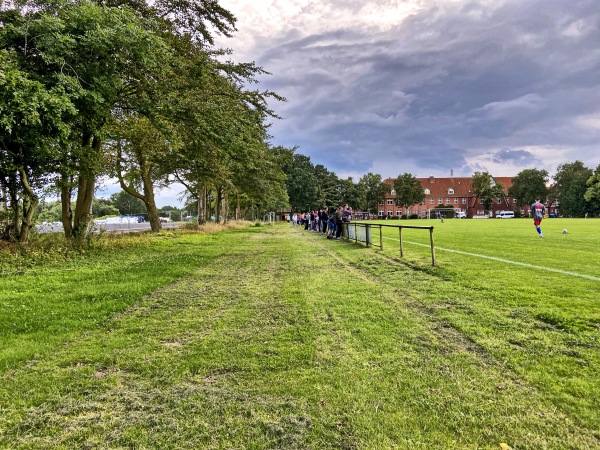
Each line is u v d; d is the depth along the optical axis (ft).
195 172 83.82
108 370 12.01
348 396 9.98
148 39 35.35
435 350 12.97
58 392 10.55
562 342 13.39
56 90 31.71
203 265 34.94
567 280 24.00
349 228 60.39
